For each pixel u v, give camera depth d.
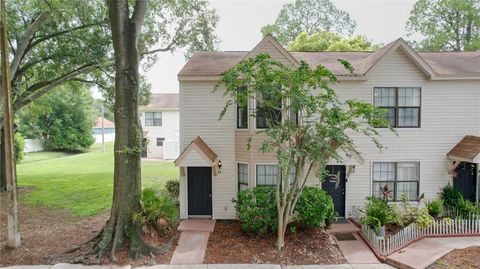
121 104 9.66
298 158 9.24
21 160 30.59
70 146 39.31
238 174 12.55
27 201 15.23
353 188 12.52
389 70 12.39
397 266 8.59
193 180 12.71
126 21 9.66
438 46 26.02
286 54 11.51
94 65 17.16
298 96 8.44
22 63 16.95
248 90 9.50
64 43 16.86
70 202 15.08
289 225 10.70
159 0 18.28
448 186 12.46
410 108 12.51
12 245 9.52
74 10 14.95
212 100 12.44
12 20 15.02
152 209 10.41
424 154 12.52
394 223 11.20
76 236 10.57
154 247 9.41
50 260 8.77
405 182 12.64
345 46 24.34
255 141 11.76
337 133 8.61
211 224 11.79
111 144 48.94
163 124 33.44
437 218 12.02
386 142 12.45
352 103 8.97
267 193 10.57
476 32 24.73
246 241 10.09
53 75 18.06
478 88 12.49
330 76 8.73
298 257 9.05
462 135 12.52
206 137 12.50
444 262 8.59
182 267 8.48
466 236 10.62
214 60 14.12
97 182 20.16
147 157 33.38
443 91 12.47
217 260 8.91
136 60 9.85
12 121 9.71
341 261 8.90
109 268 8.41
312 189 11.04
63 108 39.47
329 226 11.27
